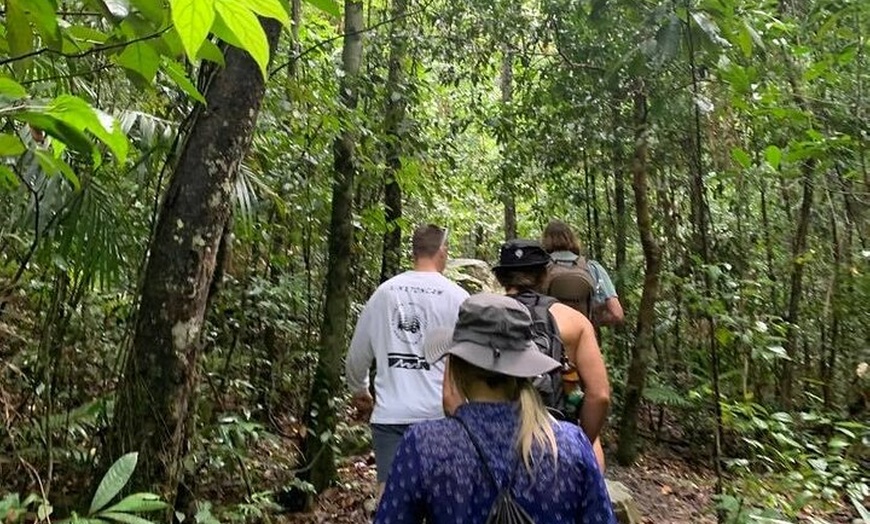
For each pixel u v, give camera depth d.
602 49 6.56
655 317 8.18
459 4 7.30
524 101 7.81
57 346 3.89
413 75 7.35
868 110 5.45
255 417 5.63
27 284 4.00
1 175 2.04
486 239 13.72
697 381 7.30
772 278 7.40
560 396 2.80
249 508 3.81
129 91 3.93
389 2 8.06
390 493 1.72
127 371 2.90
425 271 3.74
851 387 6.51
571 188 9.19
